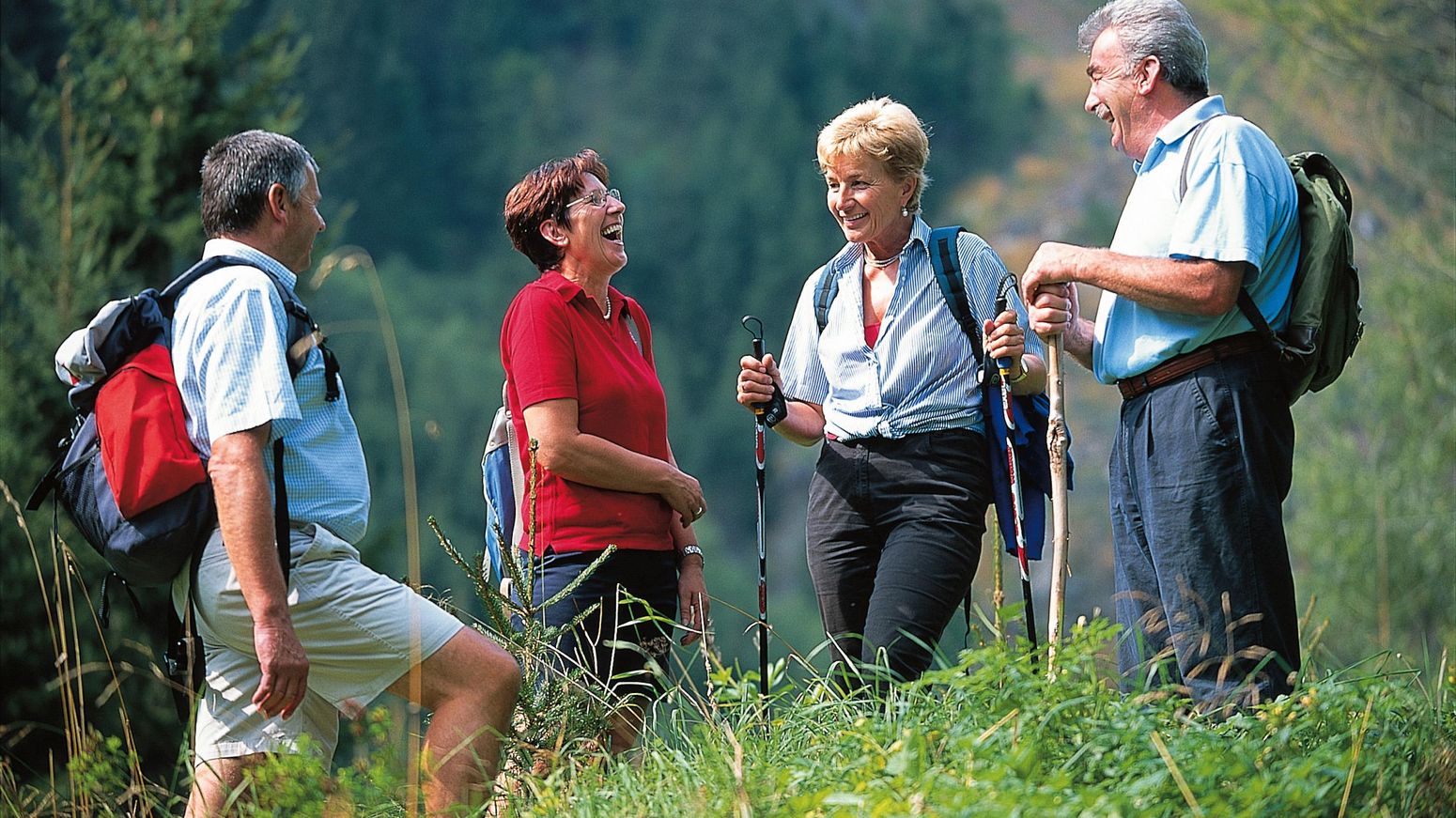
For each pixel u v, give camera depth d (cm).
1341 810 512
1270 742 567
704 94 15612
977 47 15950
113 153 1830
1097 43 739
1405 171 2277
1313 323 683
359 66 12375
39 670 1666
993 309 774
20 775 898
